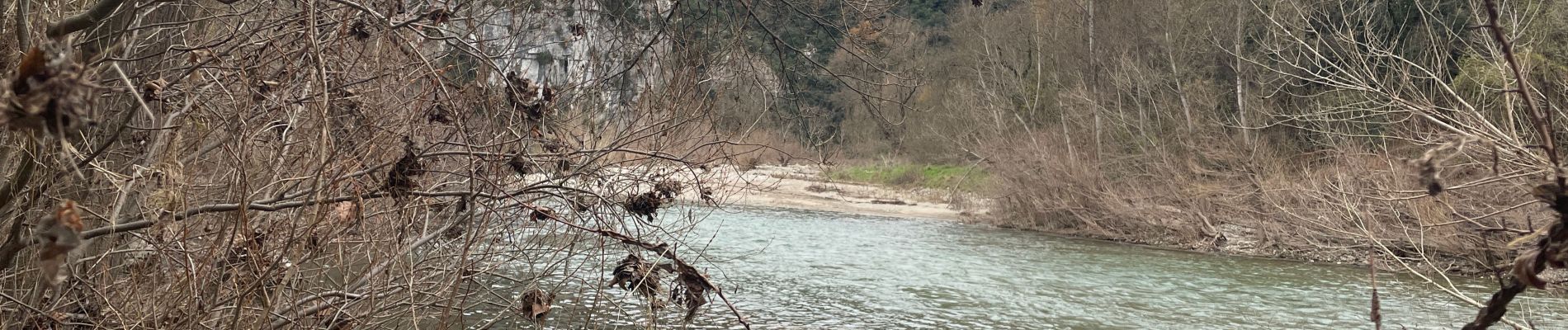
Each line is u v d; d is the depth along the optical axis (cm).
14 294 519
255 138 480
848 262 1872
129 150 534
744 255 1853
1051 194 2620
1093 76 3006
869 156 3872
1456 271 1639
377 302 596
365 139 502
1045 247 2250
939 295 1512
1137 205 2386
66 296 529
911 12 3484
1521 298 1320
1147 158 2550
